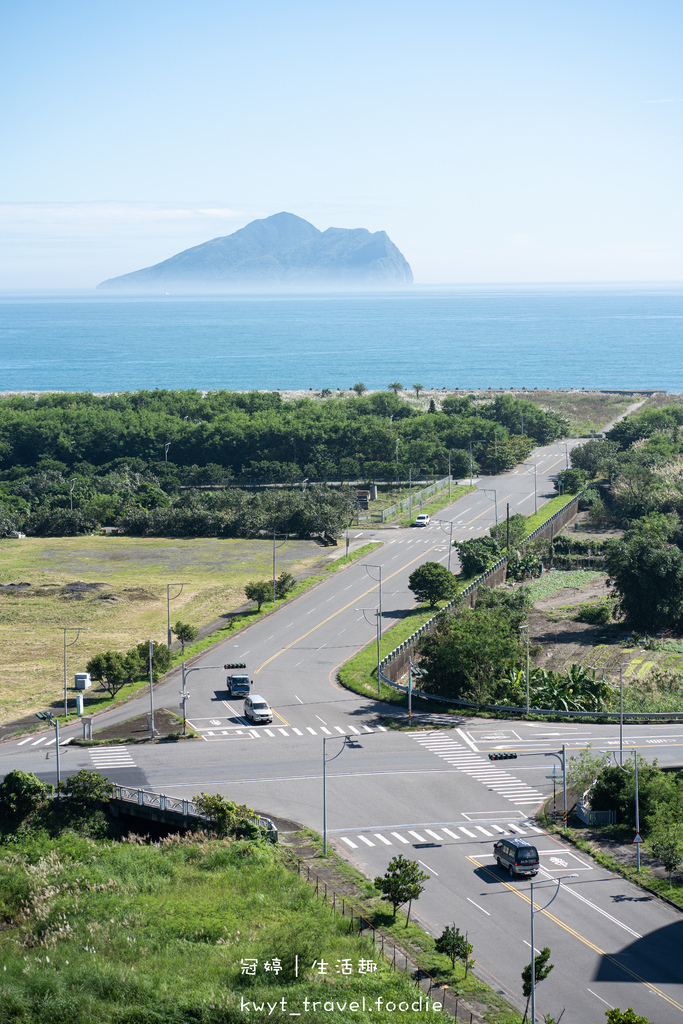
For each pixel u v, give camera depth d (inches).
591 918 2647.6
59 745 3978.8
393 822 3265.3
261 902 2751.0
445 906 2716.5
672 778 3440.0
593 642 5423.2
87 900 2800.2
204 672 4879.4
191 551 7524.6
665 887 2807.6
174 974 2399.1
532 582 6727.4
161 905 2763.3
